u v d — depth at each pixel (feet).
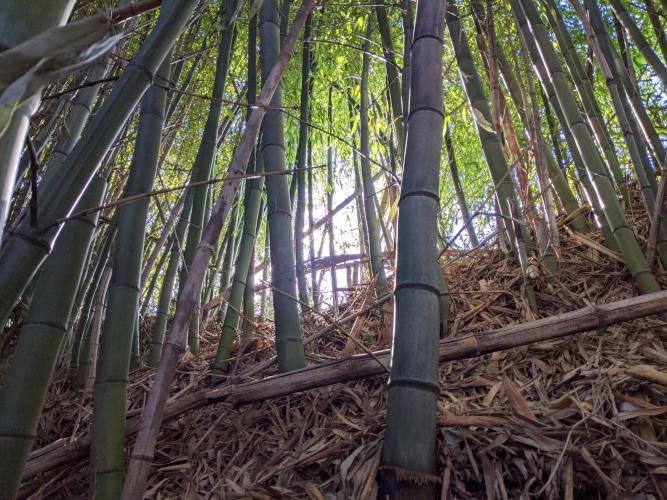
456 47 7.14
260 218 9.37
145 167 4.56
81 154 3.13
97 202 3.84
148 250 11.57
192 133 11.07
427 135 3.89
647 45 6.50
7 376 3.26
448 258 8.18
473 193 11.37
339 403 5.32
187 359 7.97
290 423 5.28
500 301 6.38
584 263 6.36
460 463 3.68
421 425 3.30
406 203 3.82
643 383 4.05
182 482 4.75
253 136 3.75
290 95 10.58
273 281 5.81
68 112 5.82
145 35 7.51
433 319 3.54
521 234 6.10
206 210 9.50
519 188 6.66
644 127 6.66
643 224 6.61
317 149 12.25
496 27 9.43
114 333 4.19
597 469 3.35
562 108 6.45
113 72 7.30
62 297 3.50
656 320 5.11
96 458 3.93
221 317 9.89
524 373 4.91
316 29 9.34
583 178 6.59
